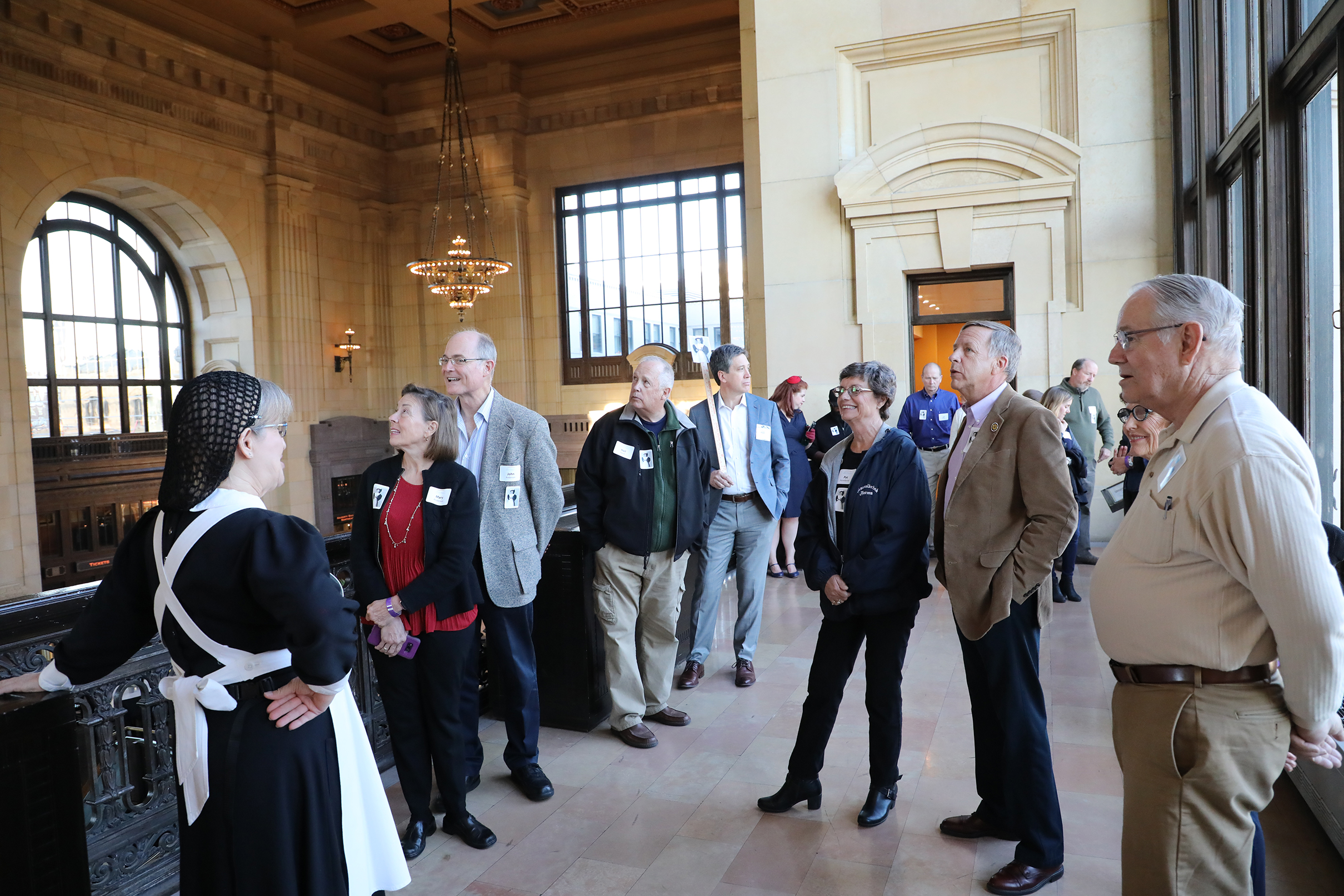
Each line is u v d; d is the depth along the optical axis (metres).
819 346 7.89
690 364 15.23
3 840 1.65
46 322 12.84
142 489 13.65
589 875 2.58
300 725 1.62
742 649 4.40
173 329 14.79
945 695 4.02
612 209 15.67
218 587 1.54
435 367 16.81
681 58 14.88
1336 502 3.31
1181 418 1.61
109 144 12.33
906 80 7.61
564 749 3.57
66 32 11.76
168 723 2.52
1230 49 5.46
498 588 3.05
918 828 2.80
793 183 7.89
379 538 2.74
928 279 7.73
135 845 2.42
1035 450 2.37
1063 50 7.20
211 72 13.68
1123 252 7.10
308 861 1.62
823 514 2.85
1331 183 3.34
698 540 3.77
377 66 15.93
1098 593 1.70
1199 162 6.02
